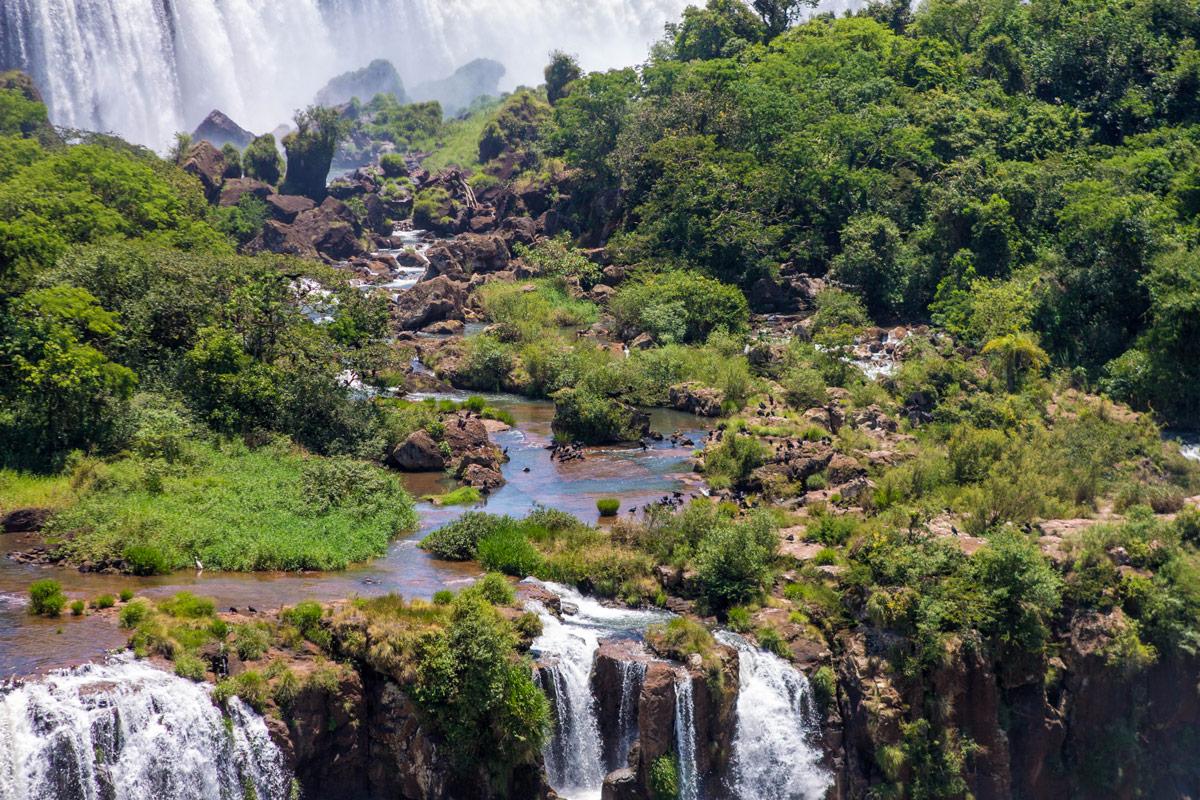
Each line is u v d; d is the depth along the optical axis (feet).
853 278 318.04
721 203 347.15
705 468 183.32
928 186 336.90
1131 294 264.72
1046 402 224.94
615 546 140.97
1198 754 132.98
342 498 154.20
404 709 104.58
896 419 214.48
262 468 159.94
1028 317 265.54
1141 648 127.65
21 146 333.83
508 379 250.78
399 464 183.62
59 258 194.59
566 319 312.71
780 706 117.50
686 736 111.14
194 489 147.54
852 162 369.91
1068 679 128.88
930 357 239.91
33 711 88.84
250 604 115.65
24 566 125.29
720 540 133.80
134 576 124.98
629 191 395.34
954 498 165.07
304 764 101.04
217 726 95.35
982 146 360.69
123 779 90.68
